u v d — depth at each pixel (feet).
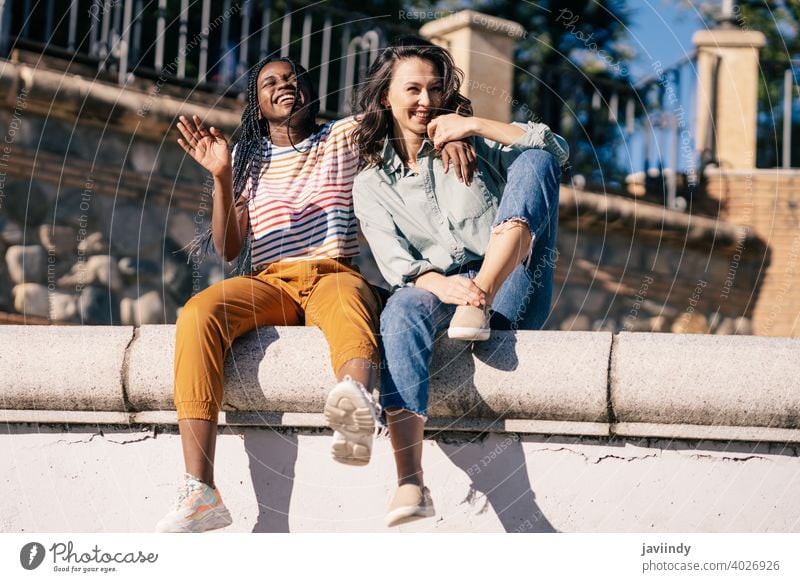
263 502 8.15
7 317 17.85
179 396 7.78
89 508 8.34
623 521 7.75
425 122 8.91
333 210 9.01
